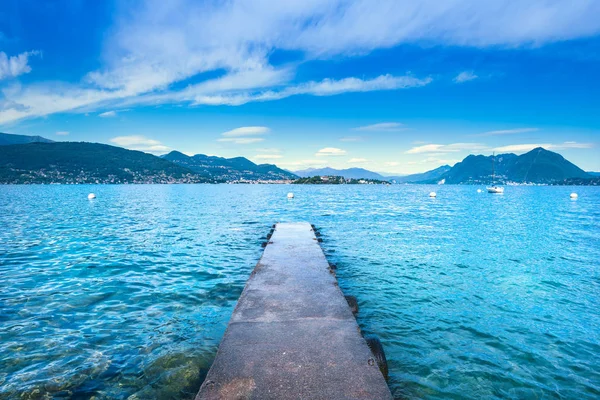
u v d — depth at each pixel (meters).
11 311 9.59
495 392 6.09
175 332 8.29
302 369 5.18
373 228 27.50
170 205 54.06
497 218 36.50
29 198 72.00
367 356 5.59
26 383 6.11
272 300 8.23
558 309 10.03
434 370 6.74
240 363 5.32
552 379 6.51
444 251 18.17
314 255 13.46
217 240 21.30
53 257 16.45
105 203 58.06
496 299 10.81
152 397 5.79
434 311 9.77
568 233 25.33
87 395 5.82
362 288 11.81
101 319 9.06
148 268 14.41
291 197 79.12
